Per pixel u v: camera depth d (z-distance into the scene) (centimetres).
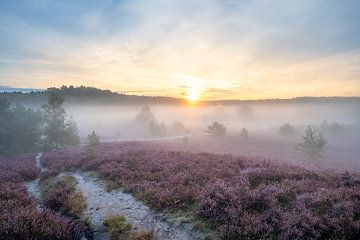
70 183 1393
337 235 629
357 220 675
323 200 823
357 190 910
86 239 782
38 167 2050
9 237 648
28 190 1405
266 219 741
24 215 775
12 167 1950
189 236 747
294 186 1025
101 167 1670
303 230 659
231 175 1298
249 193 893
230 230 696
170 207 949
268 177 1199
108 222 841
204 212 825
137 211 955
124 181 1316
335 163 2714
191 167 1487
